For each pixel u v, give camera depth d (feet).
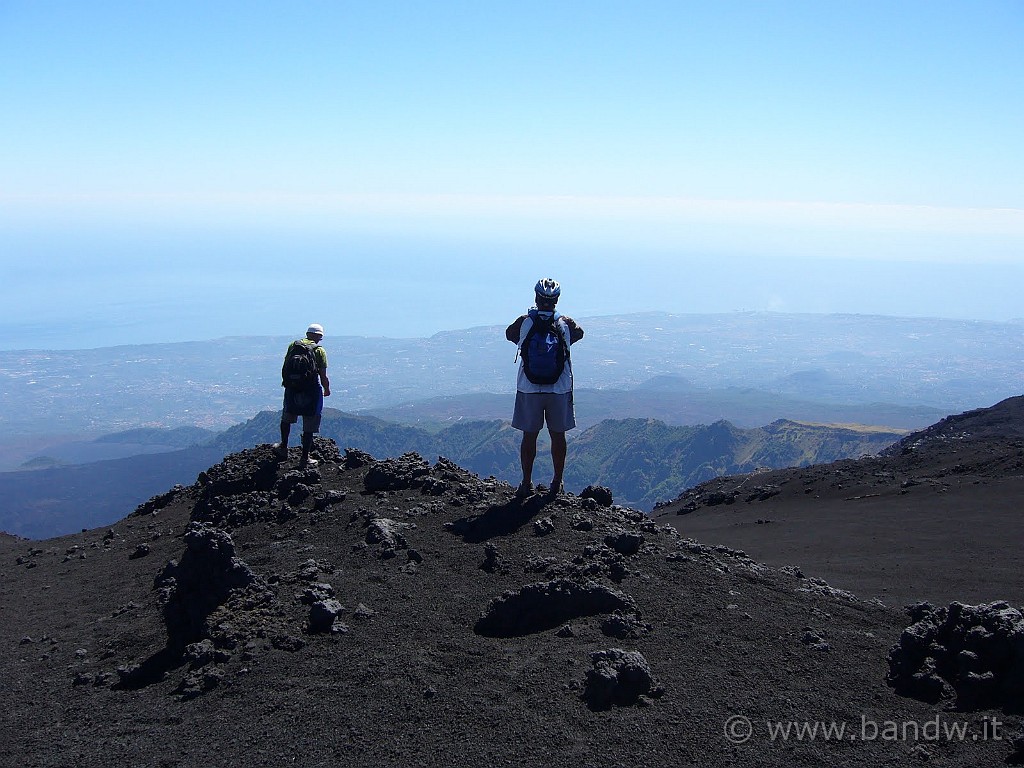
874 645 22.89
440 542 30.01
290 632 24.29
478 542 29.78
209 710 21.11
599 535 29.71
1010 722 18.47
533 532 30.27
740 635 23.24
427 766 17.80
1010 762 17.21
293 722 19.88
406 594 26.21
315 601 25.40
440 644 23.07
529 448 33.50
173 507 43.75
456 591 26.30
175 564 31.48
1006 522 49.11
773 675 21.12
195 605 26.99
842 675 21.15
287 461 40.73
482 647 22.84
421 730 19.10
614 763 17.58
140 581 32.71
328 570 28.27
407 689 20.80
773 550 48.49
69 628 29.04
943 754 17.69
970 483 63.57
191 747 19.47
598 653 21.25
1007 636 19.90
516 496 33.91
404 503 34.01
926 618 23.30
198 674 22.77
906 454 83.82
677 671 21.27
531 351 32.55
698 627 23.68
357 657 22.58
